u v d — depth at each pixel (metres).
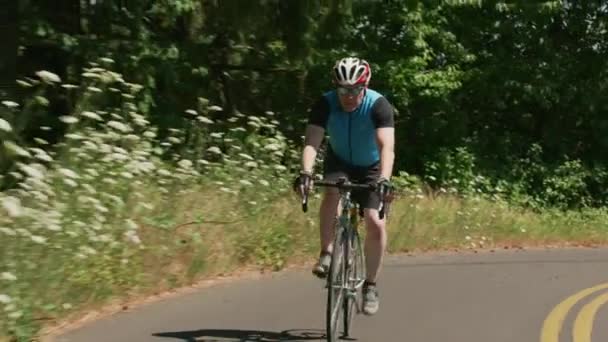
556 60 53.53
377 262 16.31
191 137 30.58
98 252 18.89
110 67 34.62
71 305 17.20
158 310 18.55
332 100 15.83
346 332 16.52
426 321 18.89
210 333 16.80
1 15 31.45
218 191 25.77
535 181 53.97
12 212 15.24
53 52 36.22
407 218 33.72
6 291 15.29
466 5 48.28
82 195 19.03
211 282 22.05
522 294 23.17
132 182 21.66
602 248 39.34
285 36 38.34
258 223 25.31
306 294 21.22
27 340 15.09
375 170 16.22
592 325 19.38
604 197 56.41
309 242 26.41
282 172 29.56
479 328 18.52
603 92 54.78
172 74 36.56
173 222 22.33
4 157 19.06
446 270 27.19
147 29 38.09
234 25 37.28
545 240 39.91
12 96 31.38
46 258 16.77
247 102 44.81
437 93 47.94
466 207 39.38
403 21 46.75
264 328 17.45
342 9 38.31
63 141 22.84
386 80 46.75
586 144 57.34
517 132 56.50
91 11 37.22
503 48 53.25
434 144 50.78
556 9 50.19
